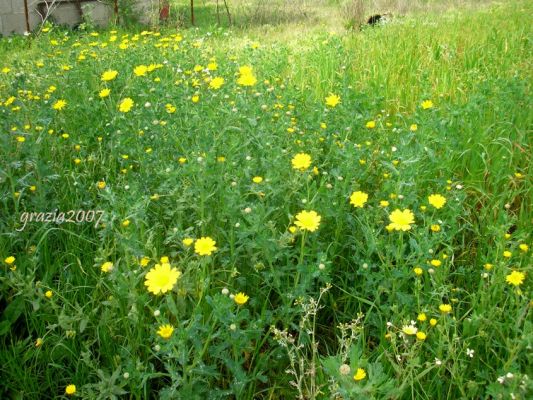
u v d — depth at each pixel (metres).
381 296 2.64
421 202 3.19
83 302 2.60
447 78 5.73
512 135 4.16
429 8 12.67
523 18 9.69
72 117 4.32
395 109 5.13
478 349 2.29
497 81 4.65
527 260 2.72
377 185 3.43
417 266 2.46
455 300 2.43
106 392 2.03
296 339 2.55
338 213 2.80
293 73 5.93
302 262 2.40
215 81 3.69
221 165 2.92
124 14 11.91
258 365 2.25
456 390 2.15
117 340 2.38
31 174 3.22
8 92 4.60
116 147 3.56
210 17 13.52
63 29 11.38
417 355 2.22
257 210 2.40
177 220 2.90
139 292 2.46
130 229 2.42
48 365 2.24
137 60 5.42
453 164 3.78
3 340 2.39
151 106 3.79
